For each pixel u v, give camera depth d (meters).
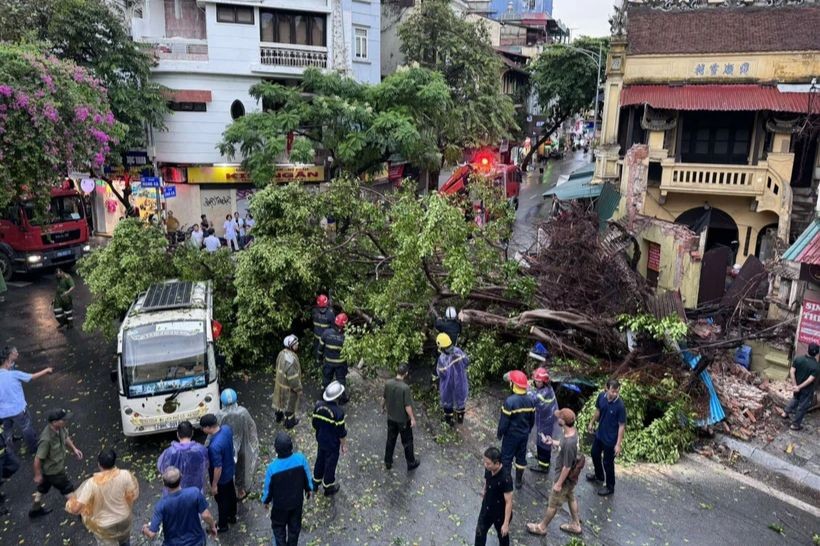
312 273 11.95
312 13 23.80
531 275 12.80
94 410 10.58
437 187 33.47
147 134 22.64
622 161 19.81
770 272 12.19
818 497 8.17
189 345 9.39
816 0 18.62
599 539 7.21
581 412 9.70
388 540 7.24
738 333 11.42
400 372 8.45
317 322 11.38
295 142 20.67
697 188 18.70
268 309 11.82
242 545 7.15
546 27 67.50
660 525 7.50
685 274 13.13
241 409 7.85
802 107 17.19
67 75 14.20
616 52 19.50
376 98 22.48
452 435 9.70
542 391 8.44
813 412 10.33
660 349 10.33
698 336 10.70
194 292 11.04
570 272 11.52
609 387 7.82
